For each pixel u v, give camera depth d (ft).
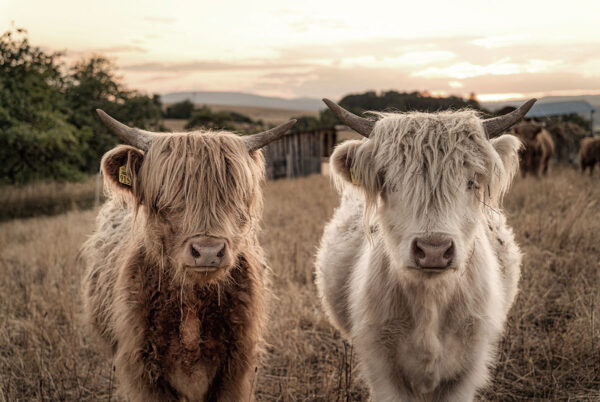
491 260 11.74
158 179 9.91
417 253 9.08
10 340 17.24
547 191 35.91
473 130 9.64
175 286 10.39
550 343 14.53
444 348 10.66
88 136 78.54
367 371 11.32
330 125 115.34
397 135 9.76
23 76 70.90
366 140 10.57
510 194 35.32
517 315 15.83
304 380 13.97
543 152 49.34
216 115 126.72
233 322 10.87
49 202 64.44
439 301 10.35
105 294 12.49
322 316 17.94
